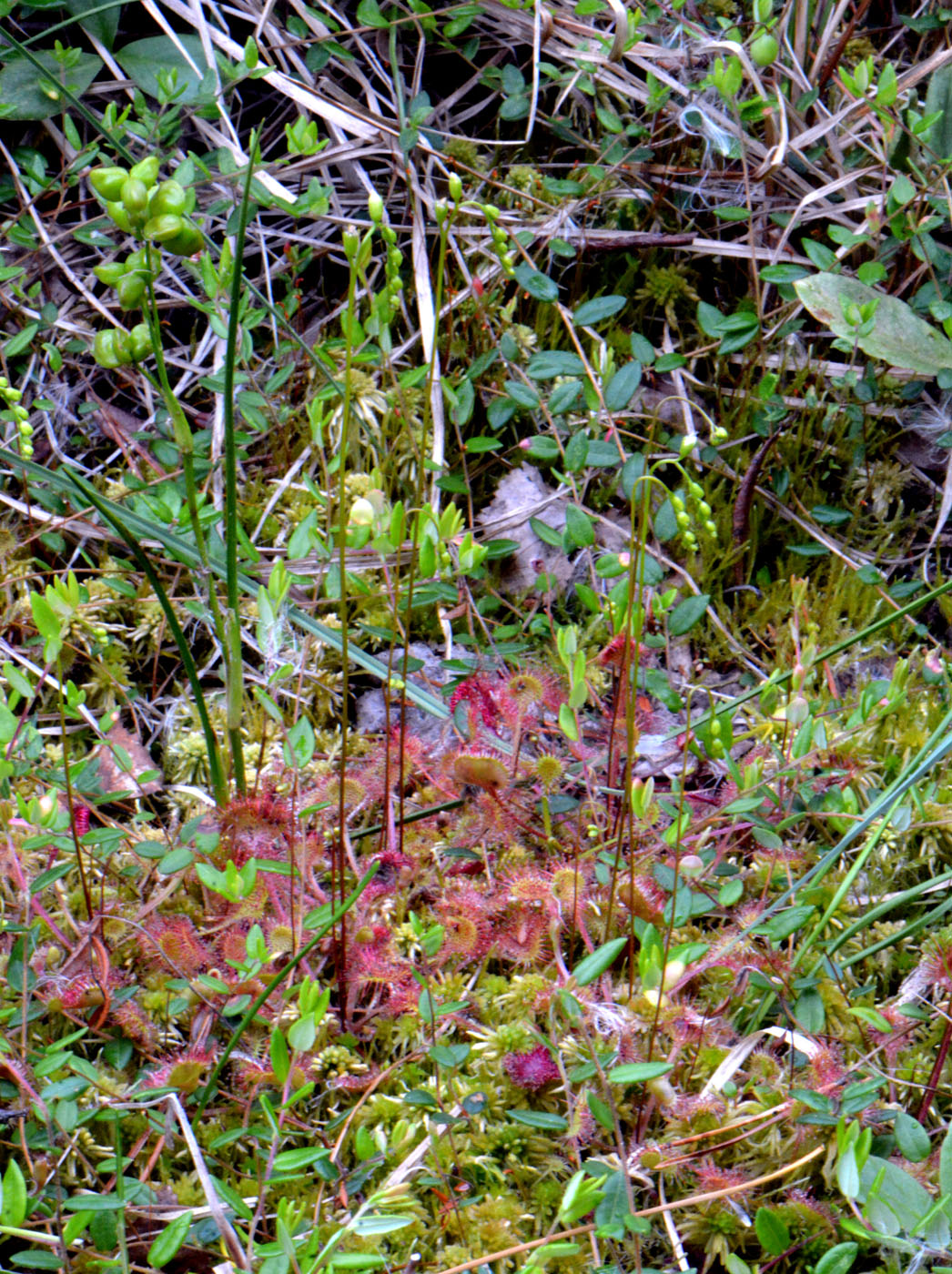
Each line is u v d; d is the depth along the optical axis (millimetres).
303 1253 625
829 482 867
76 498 803
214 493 825
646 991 663
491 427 843
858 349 862
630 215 898
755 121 880
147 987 700
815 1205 655
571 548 794
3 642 778
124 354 661
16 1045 674
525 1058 677
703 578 829
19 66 848
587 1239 659
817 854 740
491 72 903
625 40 844
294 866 679
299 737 686
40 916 694
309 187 861
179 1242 617
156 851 697
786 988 685
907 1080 687
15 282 844
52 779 714
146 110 834
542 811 736
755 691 755
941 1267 644
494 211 736
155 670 791
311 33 892
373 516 688
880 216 846
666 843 701
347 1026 693
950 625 830
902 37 967
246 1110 675
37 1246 648
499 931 699
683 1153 666
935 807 738
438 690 784
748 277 888
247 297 799
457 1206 650
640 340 801
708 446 839
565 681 746
